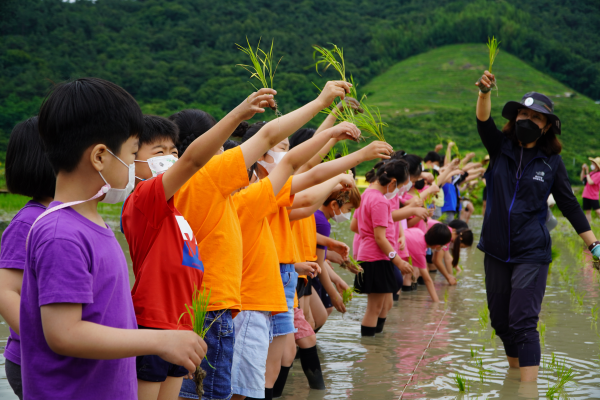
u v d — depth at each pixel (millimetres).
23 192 2477
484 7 113438
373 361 4652
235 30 94188
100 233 1798
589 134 75875
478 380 4148
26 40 85062
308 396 3836
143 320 2307
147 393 2250
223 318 2686
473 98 86312
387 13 118750
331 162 3309
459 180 11656
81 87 1785
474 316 6305
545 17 117188
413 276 7895
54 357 1707
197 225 2688
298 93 60781
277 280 3242
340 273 9172
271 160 3594
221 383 2697
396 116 77500
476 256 11492
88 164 1776
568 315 6242
